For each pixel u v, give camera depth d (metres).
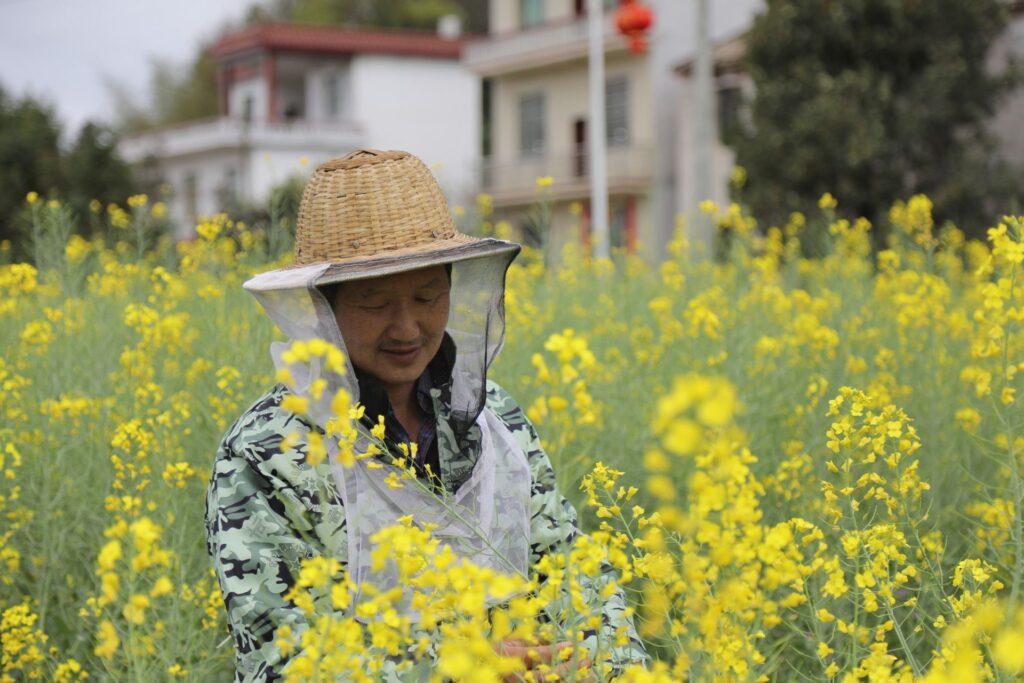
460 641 1.90
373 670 1.97
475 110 37.38
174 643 2.82
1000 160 16.66
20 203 19.86
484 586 1.92
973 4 16.80
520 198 28.31
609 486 2.47
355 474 2.37
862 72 17.11
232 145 35.59
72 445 3.83
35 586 3.64
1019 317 2.75
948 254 7.71
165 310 5.41
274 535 2.33
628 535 2.40
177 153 37.66
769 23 17.86
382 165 2.47
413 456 2.34
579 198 27.30
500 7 30.33
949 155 16.92
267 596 2.30
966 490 4.02
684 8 25.78
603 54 26.95
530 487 2.60
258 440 2.36
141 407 4.04
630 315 6.90
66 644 3.64
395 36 36.41
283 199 6.43
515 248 2.44
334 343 2.32
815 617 2.43
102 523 3.74
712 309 6.03
